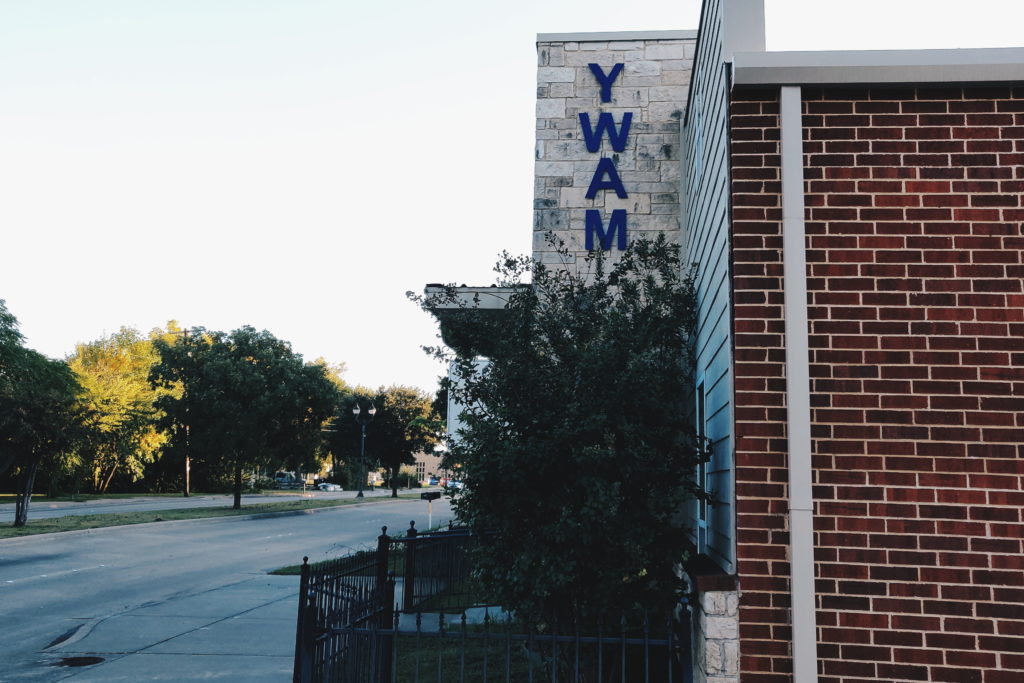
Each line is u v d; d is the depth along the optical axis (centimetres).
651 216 988
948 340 456
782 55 482
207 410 3612
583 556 546
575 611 575
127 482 6162
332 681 527
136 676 732
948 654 426
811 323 464
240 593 1259
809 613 433
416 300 670
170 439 5294
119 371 5334
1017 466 440
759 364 465
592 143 1011
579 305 647
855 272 468
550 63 1042
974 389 449
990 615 428
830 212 475
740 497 453
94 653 830
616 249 980
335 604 552
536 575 545
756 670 437
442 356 645
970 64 470
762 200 482
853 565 438
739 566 447
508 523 559
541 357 612
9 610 1105
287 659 800
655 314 652
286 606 1133
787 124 484
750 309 471
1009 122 477
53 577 1441
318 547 2053
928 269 464
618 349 579
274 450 3762
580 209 998
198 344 3775
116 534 2317
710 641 441
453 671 721
